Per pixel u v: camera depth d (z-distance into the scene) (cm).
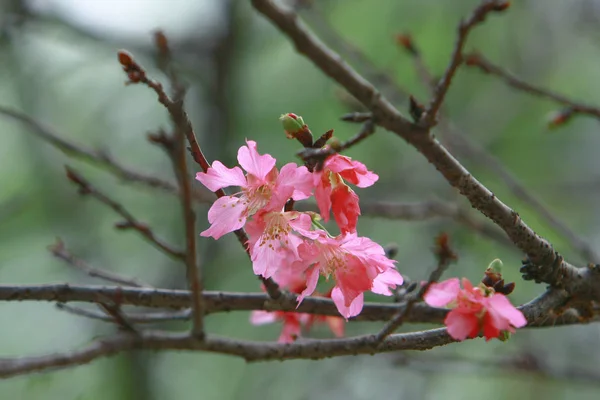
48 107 1005
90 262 934
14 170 964
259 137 927
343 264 313
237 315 880
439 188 902
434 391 952
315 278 317
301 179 299
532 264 354
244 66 983
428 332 349
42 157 962
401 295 392
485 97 977
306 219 314
